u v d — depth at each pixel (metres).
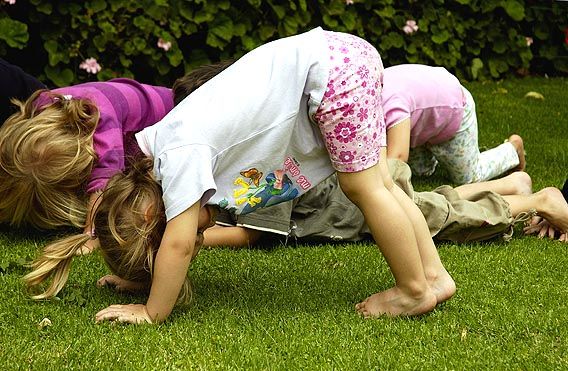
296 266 3.19
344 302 2.82
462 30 6.84
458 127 4.25
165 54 5.53
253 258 3.27
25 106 3.23
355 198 2.66
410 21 6.47
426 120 4.17
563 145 5.26
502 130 5.59
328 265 3.21
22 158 3.06
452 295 2.78
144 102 3.72
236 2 5.83
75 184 3.14
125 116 3.58
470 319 2.68
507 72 7.32
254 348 2.41
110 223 2.60
